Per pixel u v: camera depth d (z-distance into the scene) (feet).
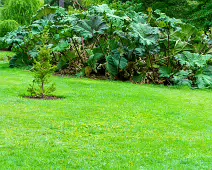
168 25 38.99
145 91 32.27
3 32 73.36
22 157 15.81
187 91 34.71
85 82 35.86
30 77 37.52
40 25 46.03
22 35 46.80
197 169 15.38
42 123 20.80
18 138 18.15
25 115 22.22
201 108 26.94
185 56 38.60
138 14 44.06
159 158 16.42
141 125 21.48
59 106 24.93
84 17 41.98
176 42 40.06
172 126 21.74
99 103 26.58
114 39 40.68
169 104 27.63
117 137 19.02
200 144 18.58
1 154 16.06
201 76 38.14
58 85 33.50
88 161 15.74
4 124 20.30
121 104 26.63
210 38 43.62
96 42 42.06
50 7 48.39
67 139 18.39
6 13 77.25
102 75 41.86
